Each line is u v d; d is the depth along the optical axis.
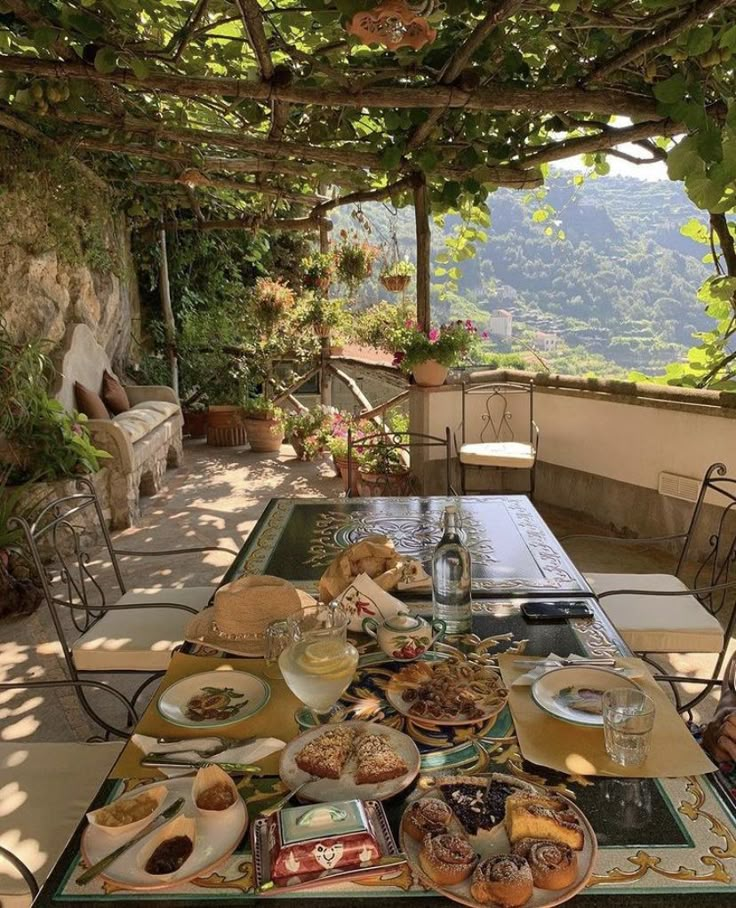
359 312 6.92
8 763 1.68
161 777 1.17
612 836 1.02
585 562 4.25
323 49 2.96
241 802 1.09
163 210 7.18
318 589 1.97
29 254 4.94
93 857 1.00
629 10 2.54
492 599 1.90
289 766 1.16
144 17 3.62
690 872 0.96
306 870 0.95
